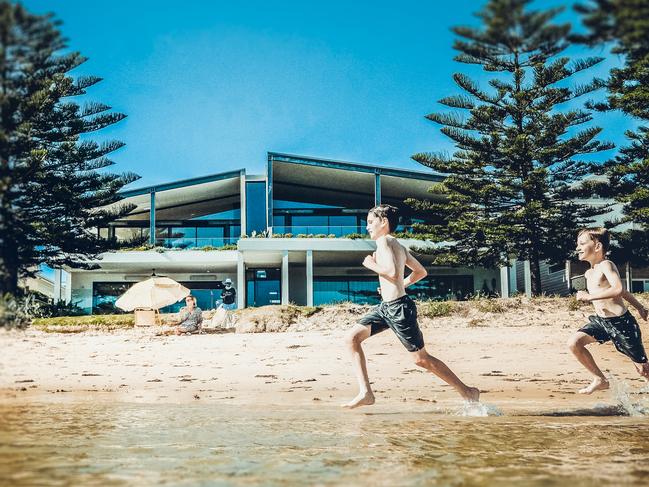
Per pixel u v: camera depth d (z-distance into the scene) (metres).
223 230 30.66
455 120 19.62
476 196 21.02
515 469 1.83
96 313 27.78
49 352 8.76
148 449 2.16
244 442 2.39
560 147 19.11
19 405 4.05
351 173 26.88
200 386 6.35
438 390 5.80
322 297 29.69
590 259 4.71
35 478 1.57
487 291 28.84
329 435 2.65
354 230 26.36
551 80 17.25
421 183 26.86
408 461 1.97
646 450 2.26
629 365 7.74
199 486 1.54
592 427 3.01
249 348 9.88
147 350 9.62
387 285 3.90
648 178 17.70
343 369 7.77
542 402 4.57
